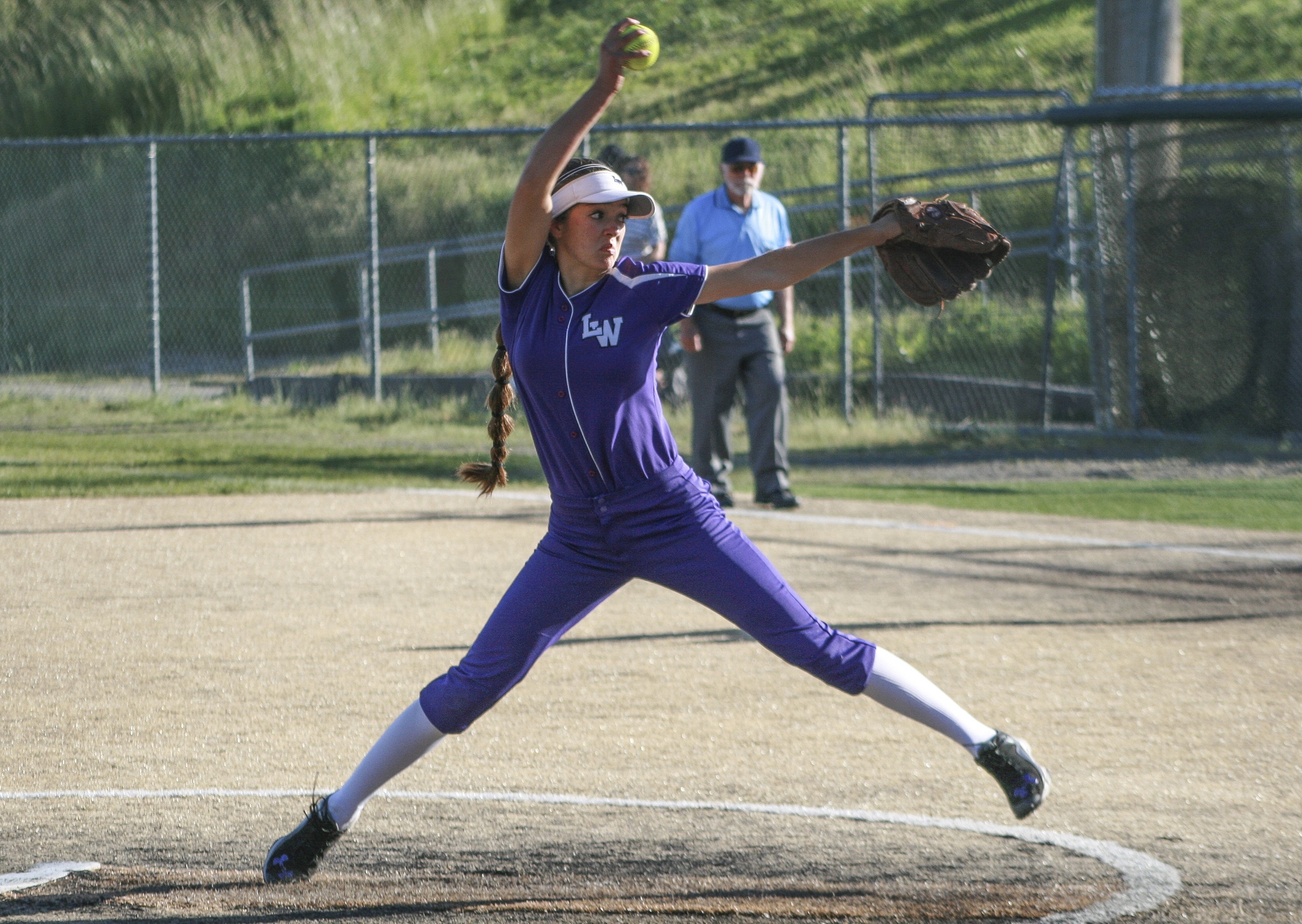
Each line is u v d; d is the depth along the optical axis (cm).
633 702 1947
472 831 1424
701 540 1222
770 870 1295
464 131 5216
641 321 1187
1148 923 1145
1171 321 4678
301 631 2352
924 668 2108
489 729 1817
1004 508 3678
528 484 4144
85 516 3475
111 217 8125
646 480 1216
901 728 1828
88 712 1884
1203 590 2702
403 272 7950
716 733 1800
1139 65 5006
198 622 2409
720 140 8181
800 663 1237
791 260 1223
